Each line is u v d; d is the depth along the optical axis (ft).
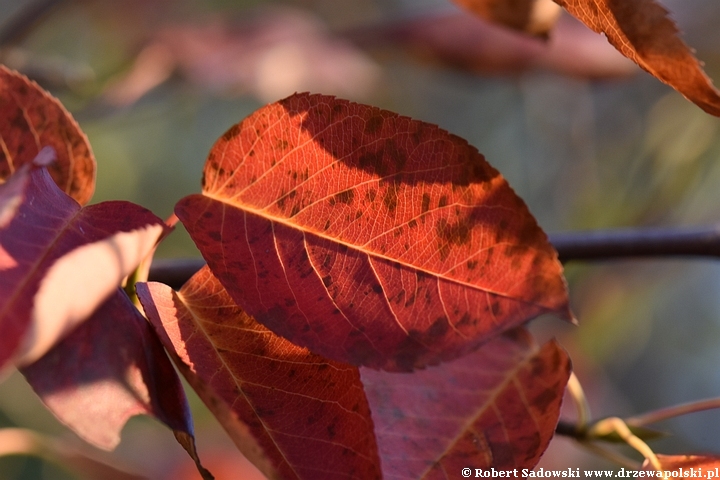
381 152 1.31
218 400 1.21
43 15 2.63
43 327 1.18
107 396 1.23
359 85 3.01
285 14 3.09
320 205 1.32
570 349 3.67
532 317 1.32
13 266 1.21
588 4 1.29
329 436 1.28
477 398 1.39
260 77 2.83
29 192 1.25
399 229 1.32
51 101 1.38
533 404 1.38
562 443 3.63
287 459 1.27
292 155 1.32
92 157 1.39
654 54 1.28
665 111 3.51
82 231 1.25
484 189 1.32
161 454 3.78
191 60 2.78
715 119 3.34
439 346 1.31
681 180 3.39
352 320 1.30
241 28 2.96
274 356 1.30
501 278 1.32
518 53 2.68
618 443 1.49
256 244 1.31
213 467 3.14
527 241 1.32
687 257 1.66
